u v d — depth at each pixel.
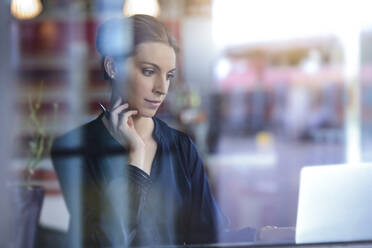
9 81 1.45
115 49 1.77
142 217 1.78
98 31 1.79
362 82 8.84
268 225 2.02
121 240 1.76
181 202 1.81
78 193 1.77
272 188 4.46
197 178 1.84
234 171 5.55
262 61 10.09
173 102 2.59
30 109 1.82
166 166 1.80
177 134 1.83
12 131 1.51
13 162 1.51
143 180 1.78
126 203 1.77
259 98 10.34
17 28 1.84
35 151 1.71
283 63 10.20
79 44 2.87
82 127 1.79
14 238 1.51
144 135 1.79
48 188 1.75
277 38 9.04
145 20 1.79
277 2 7.72
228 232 1.84
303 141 9.29
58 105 1.92
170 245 1.77
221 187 4.18
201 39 6.68
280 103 10.52
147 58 1.78
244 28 8.05
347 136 8.59
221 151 7.14
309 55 10.09
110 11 1.97
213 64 7.74
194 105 6.18
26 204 1.60
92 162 1.78
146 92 1.79
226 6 6.98
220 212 1.87
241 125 10.00
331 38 9.19
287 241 1.76
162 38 1.79
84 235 1.75
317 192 1.67
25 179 1.65
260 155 7.07
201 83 7.41
